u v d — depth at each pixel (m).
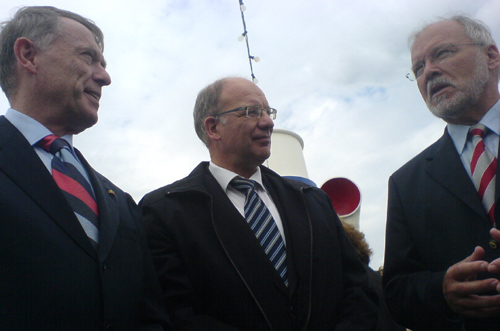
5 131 1.74
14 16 2.06
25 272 1.46
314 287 2.16
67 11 2.18
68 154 1.93
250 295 2.04
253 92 2.62
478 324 2.05
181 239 2.18
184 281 2.10
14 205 1.53
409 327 2.22
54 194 1.65
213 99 2.67
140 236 2.04
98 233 1.79
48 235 1.55
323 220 2.41
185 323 1.97
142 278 1.88
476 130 2.25
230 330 1.94
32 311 1.44
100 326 1.59
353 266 2.41
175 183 2.49
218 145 2.60
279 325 2.02
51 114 1.97
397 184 2.51
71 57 2.00
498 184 2.02
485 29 2.40
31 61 1.96
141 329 1.83
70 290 1.53
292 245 2.25
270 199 2.49
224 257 2.12
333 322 2.15
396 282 2.24
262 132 2.50
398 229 2.38
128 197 2.24
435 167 2.33
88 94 2.06
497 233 1.73
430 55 2.37
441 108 2.29
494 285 1.75
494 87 2.35
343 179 4.60
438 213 2.21
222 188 2.42
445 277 1.90
